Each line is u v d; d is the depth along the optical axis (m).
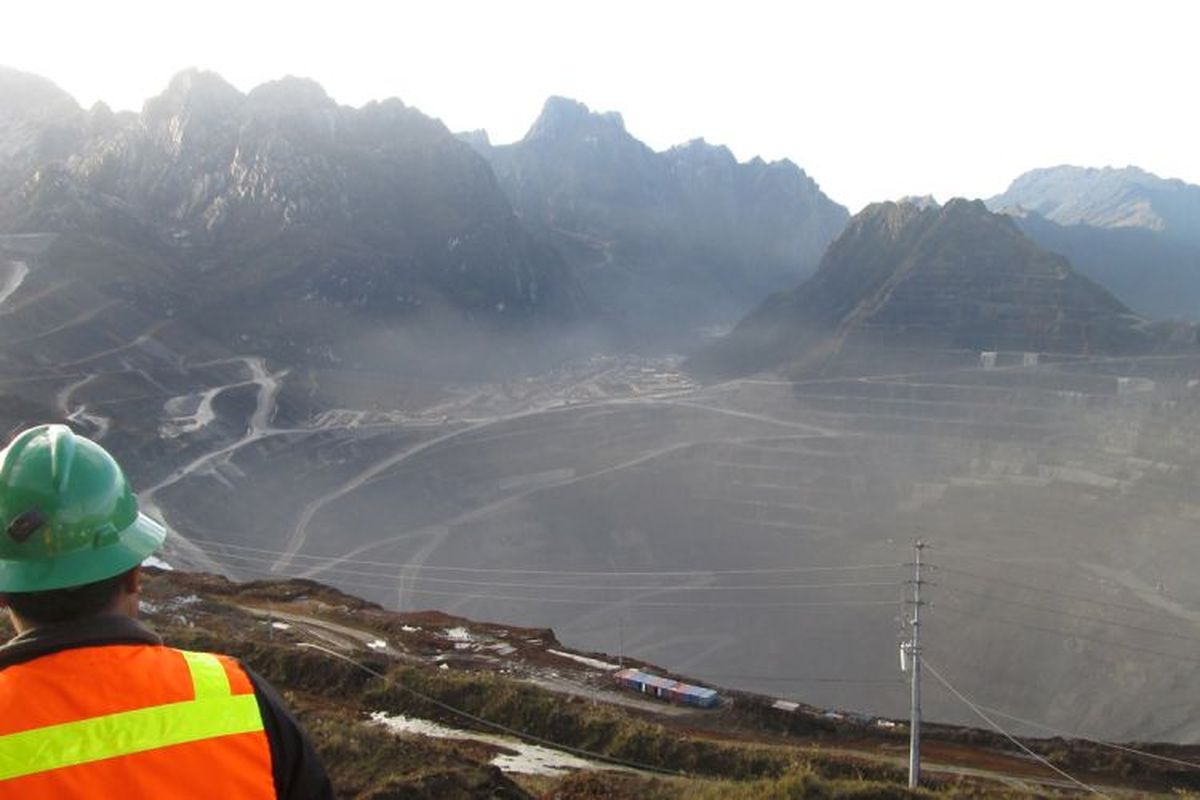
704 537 149.62
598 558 147.12
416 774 17.25
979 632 116.56
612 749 29.50
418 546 135.12
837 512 147.62
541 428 168.88
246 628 43.59
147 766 2.80
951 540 134.75
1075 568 122.19
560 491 155.25
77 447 3.44
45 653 3.04
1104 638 108.94
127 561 3.36
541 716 31.02
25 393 123.25
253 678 3.26
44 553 3.19
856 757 32.84
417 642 44.28
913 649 29.39
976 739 37.28
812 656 122.00
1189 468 128.75
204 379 152.75
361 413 165.25
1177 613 108.81
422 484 146.12
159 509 108.69
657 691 39.22
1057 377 160.38
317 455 142.25
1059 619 114.38
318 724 20.98
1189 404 141.12
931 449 154.50
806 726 36.81
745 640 126.44
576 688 39.12
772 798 20.41
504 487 154.00
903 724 38.56
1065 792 31.25
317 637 43.44
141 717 2.89
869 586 130.62
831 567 138.00
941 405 161.88
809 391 176.12
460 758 19.12
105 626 3.21
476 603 130.00
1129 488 130.88
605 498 155.38
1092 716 100.00
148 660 3.08
